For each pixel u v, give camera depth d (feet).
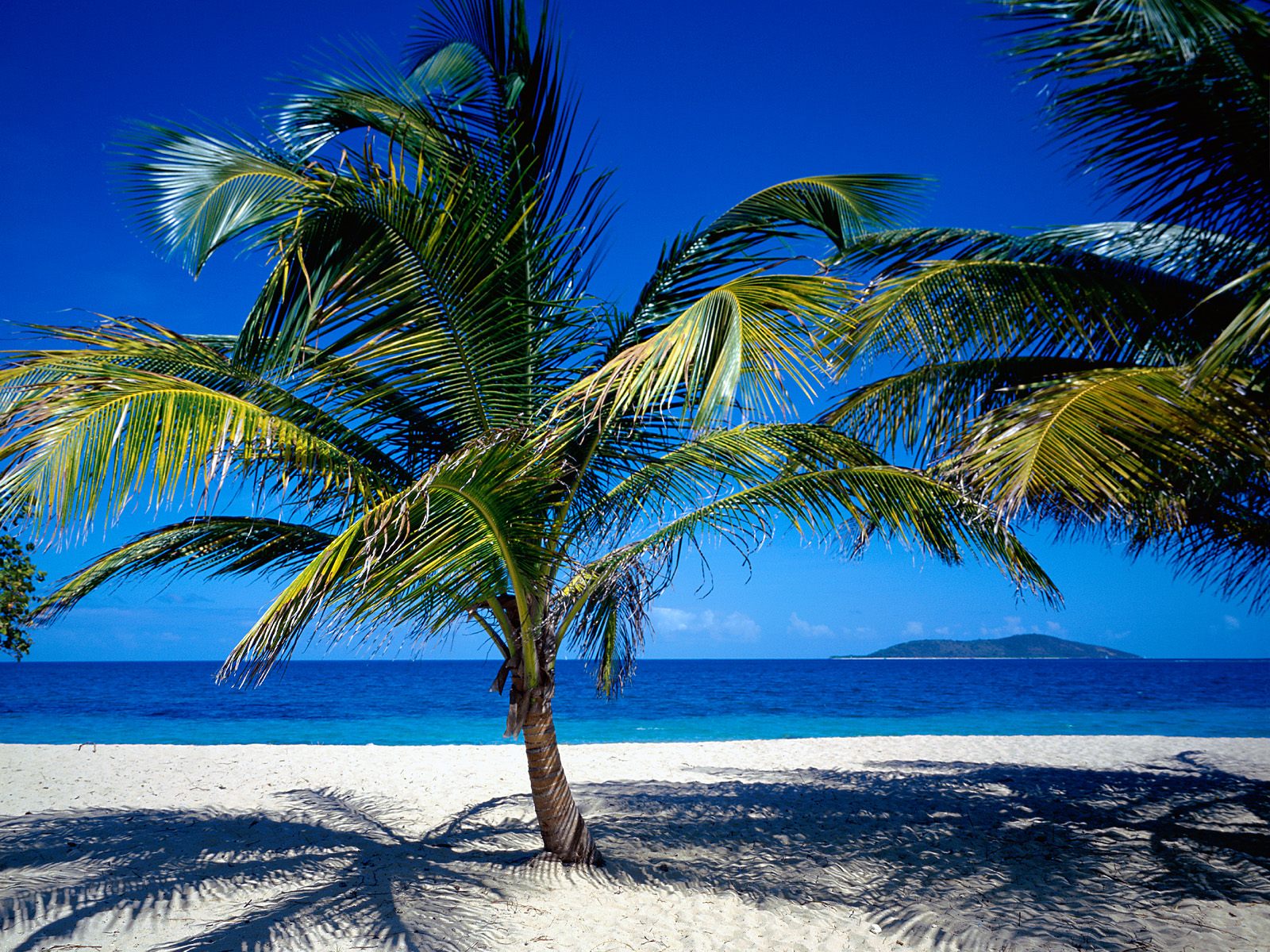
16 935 12.03
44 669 354.13
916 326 16.26
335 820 21.72
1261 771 33.04
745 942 13.02
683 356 9.68
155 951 11.56
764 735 62.80
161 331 11.97
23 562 22.70
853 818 23.03
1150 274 16.02
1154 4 10.36
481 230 12.48
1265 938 13.24
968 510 13.88
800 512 14.71
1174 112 12.66
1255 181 12.75
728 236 15.24
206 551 15.11
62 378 10.23
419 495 9.53
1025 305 15.71
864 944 13.07
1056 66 12.82
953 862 18.12
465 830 21.06
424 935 12.18
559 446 12.64
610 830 21.11
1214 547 19.49
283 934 12.06
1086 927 13.79
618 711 89.71
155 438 9.32
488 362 13.32
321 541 15.33
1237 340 9.70
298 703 100.53
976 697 113.91
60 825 19.61
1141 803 25.05
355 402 12.83
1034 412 11.72
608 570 15.47
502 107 15.47
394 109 13.84
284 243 11.82
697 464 14.69
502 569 13.66
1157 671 312.29
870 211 14.82
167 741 57.47
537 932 12.96
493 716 80.48
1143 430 11.99
